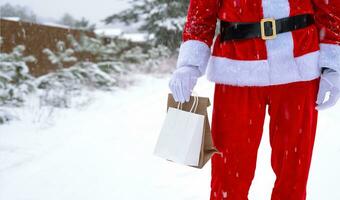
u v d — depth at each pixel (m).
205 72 2.11
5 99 6.97
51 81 8.84
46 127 5.80
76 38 11.97
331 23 1.94
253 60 1.93
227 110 2.04
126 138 5.24
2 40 9.08
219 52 2.03
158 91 10.30
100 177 3.70
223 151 2.09
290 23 1.91
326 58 1.93
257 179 3.52
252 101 2.01
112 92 9.81
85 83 9.91
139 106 7.87
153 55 15.77
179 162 1.92
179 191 3.29
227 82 1.99
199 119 1.93
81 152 4.57
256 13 1.92
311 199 2.93
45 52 10.28
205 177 3.64
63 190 3.40
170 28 17.98
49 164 4.13
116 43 14.09
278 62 1.91
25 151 4.58
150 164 4.08
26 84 7.85
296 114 1.99
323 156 4.02
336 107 6.60
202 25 2.05
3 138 5.11
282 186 2.10
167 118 1.98
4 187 3.49
